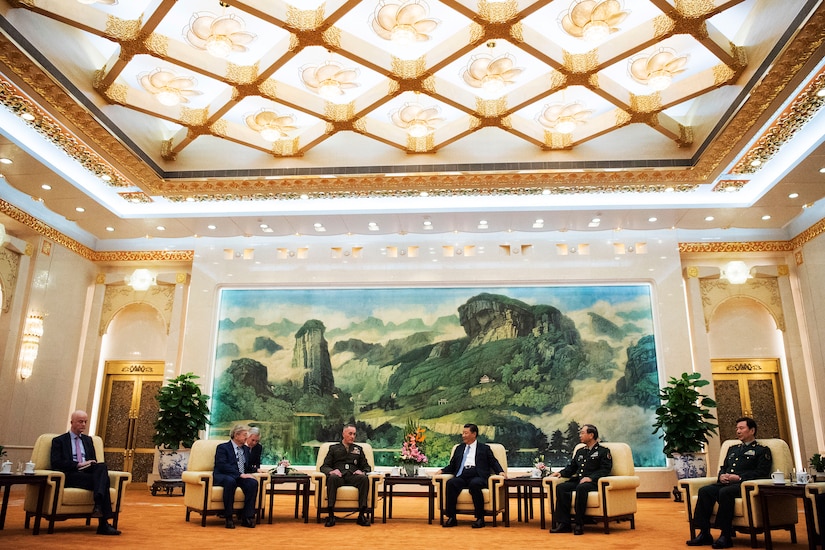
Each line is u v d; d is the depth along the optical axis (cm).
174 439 1162
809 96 820
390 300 1327
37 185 1062
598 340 1274
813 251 1217
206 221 1242
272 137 966
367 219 1227
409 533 652
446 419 1253
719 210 1173
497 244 1327
